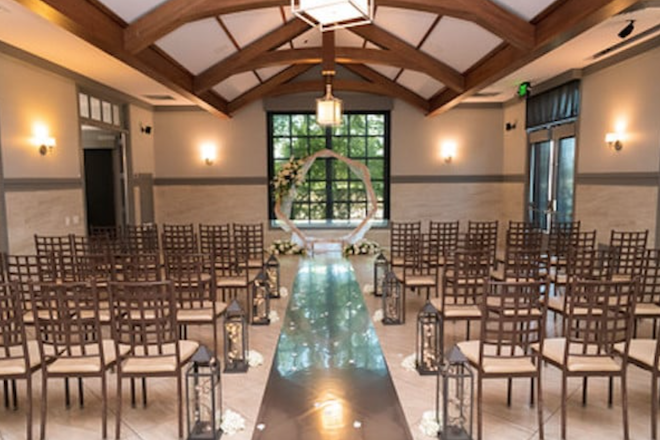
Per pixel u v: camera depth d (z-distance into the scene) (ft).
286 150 35.17
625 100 20.94
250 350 13.79
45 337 11.44
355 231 30.73
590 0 13.35
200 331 15.83
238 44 22.50
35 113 20.18
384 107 34.35
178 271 12.73
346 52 24.68
